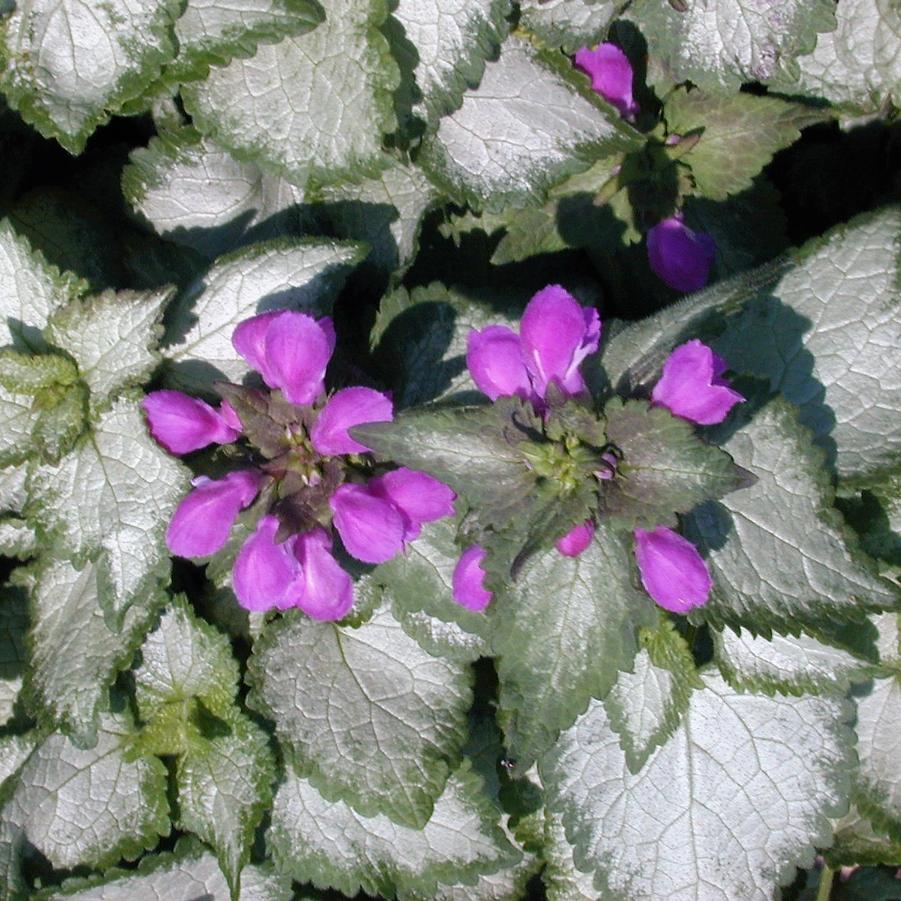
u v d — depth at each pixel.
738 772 0.27
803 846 0.26
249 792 0.27
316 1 0.26
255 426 0.22
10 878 0.27
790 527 0.24
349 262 0.26
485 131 0.28
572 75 0.27
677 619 0.26
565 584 0.21
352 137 0.26
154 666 0.27
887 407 0.25
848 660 0.26
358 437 0.21
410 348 0.27
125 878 0.27
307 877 0.28
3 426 0.25
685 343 0.21
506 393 0.21
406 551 0.25
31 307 0.26
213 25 0.26
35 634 0.26
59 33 0.25
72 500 0.25
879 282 0.25
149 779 0.27
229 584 0.27
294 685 0.26
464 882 0.28
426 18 0.26
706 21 0.27
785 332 0.25
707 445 0.20
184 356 0.26
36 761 0.27
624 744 0.26
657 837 0.27
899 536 0.27
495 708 0.28
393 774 0.26
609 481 0.21
